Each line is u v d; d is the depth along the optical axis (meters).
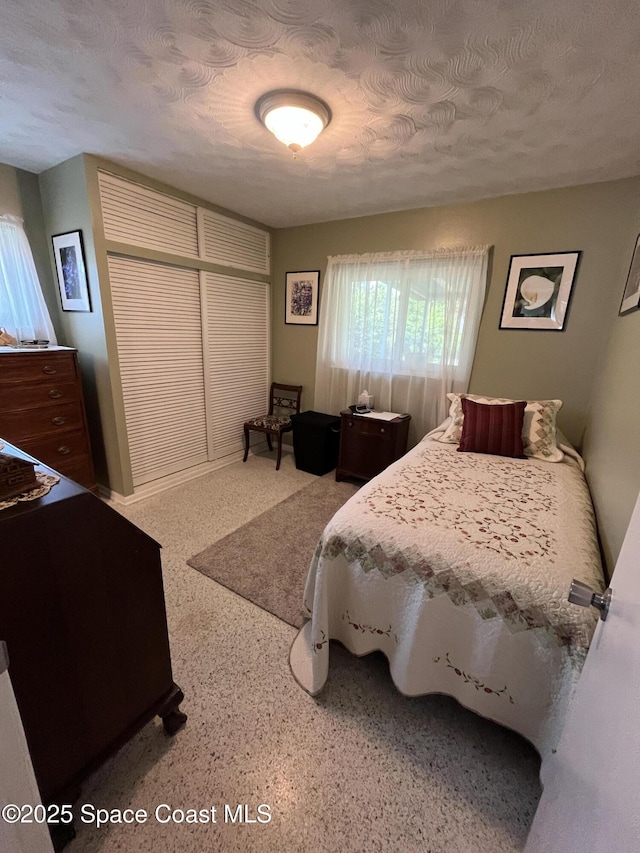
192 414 3.23
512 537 1.28
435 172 2.21
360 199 2.73
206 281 3.08
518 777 1.11
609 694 0.56
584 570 1.11
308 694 1.35
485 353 2.82
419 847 0.95
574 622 0.99
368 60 1.28
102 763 0.97
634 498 1.17
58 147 2.06
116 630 0.96
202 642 1.55
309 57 1.28
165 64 1.33
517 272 2.59
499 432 2.24
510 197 2.54
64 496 0.83
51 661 0.82
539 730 1.06
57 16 1.11
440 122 1.66
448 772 1.12
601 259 2.32
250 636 1.59
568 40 1.15
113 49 1.26
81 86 1.47
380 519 1.38
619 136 1.71
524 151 1.90
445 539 1.25
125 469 2.73
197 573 2.00
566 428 2.60
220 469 3.54
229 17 1.11
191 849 0.93
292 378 3.92
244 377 3.71
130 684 1.03
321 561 1.37
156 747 1.15
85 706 0.92
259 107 1.58
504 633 1.08
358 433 3.09
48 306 2.67
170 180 2.50
